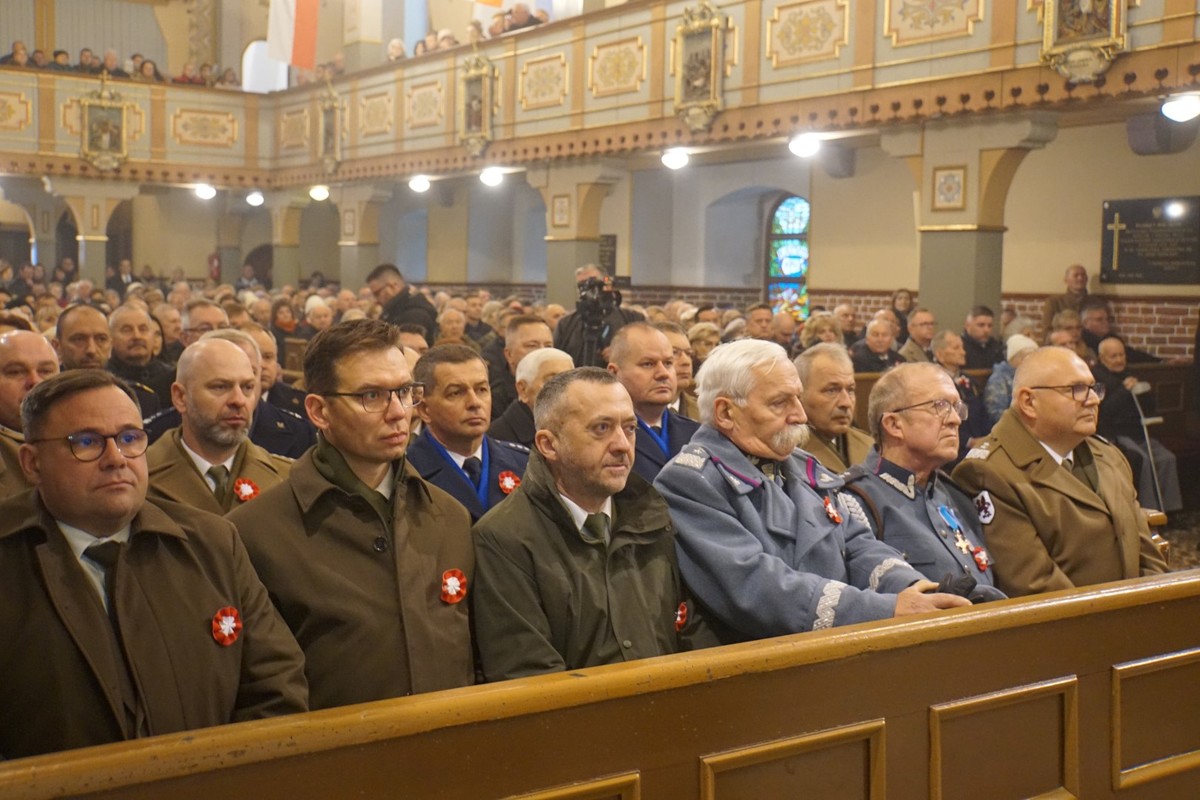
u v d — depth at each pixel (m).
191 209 24.20
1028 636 2.57
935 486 3.61
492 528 2.83
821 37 10.44
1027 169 11.80
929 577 3.35
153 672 2.27
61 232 24.70
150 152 19.62
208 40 23.91
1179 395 9.59
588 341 7.00
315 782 1.83
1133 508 3.85
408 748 1.90
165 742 1.73
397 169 16.86
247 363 3.67
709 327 7.46
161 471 3.58
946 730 2.46
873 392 3.62
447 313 8.70
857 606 2.79
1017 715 2.57
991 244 9.45
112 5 23.70
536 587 2.79
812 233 14.72
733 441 3.25
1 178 21.45
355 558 2.68
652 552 2.96
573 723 2.05
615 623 2.79
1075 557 3.63
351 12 18.81
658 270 16.94
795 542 3.17
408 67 16.55
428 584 2.71
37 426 2.28
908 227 13.52
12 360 3.85
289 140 19.81
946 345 7.84
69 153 19.11
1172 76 7.77
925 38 9.48
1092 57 8.15
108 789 1.67
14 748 2.18
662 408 4.66
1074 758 2.64
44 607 2.22
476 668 2.85
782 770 2.27
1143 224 10.81
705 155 14.29
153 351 6.12
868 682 2.35
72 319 5.44
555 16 16.67
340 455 2.75
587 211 13.73
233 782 1.76
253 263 24.73
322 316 10.77
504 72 14.63
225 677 2.37
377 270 9.03
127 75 19.50
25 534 2.27
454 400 3.76
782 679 2.25
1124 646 2.74
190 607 2.36
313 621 2.60
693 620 3.04
